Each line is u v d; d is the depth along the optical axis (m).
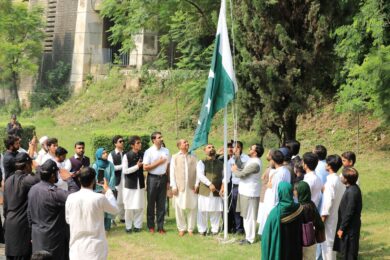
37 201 7.45
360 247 10.21
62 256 7.54
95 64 35.03
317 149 9.75
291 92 12.30
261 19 12.23
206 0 18.05
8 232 8.10
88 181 7.08
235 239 10.67
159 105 29.78
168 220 12.53
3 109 36.59
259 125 12.59
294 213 7.03
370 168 18.16
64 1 36.28
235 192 11.09
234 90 10.65
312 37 12.25
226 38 10.79
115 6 24.55
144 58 31.98
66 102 34.19
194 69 21.41
